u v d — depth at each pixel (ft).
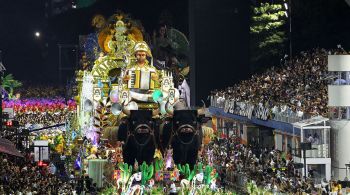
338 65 278.46
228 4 482.69
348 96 276.00
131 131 170.09
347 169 271.90
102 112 204.13
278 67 463.42
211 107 426.10
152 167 170.09
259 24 494.59
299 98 326.65
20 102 539.29
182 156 171.22
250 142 347.36
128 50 244.01
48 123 435.12
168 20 510.17
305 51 476.54
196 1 480.64
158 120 174.29
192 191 171.42
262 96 355.36
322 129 278.67
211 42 482.69
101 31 247.91
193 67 480.64
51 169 263.49
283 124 306.96
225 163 280.72
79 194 214.07
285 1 474.08
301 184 239.71
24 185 199.93
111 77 236.02
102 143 221.87
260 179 250.16
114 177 182.39
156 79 189.98
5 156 251.19
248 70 484.33
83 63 316.81
